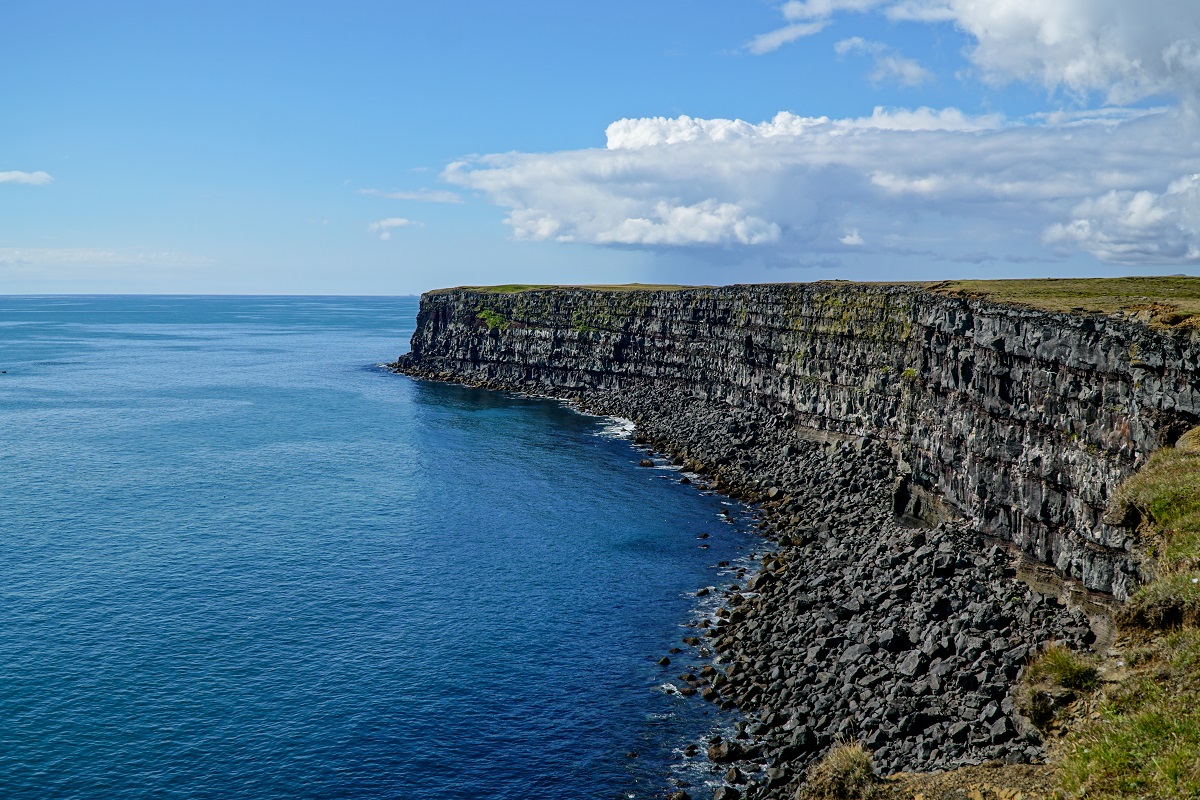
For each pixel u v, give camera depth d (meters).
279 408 155.12
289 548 76.31
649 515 88.25
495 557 74.69
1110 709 25.20
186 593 65.44
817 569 68.06
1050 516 56.47
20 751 44.38
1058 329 56.22
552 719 48.25
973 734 37.94
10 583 66.44
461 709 49.25
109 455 112.50
